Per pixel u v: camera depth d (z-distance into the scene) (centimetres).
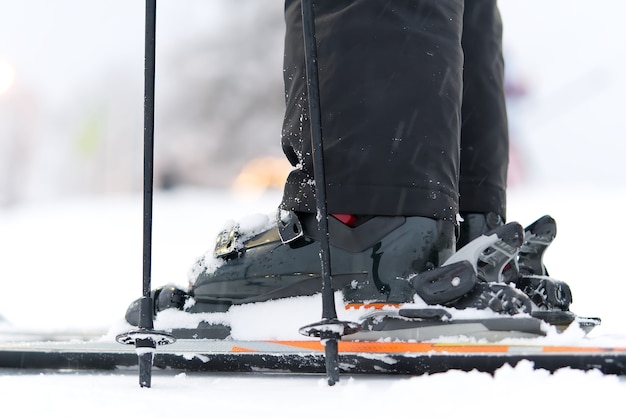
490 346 260
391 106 290
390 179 289
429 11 299
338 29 296
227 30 1680
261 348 284
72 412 201
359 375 276
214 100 1658
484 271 292
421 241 290
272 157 1652
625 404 196
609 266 767
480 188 372
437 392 214
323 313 248
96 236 1122
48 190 1892
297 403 211
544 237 353
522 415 188
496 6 390
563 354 248
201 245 1020
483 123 376
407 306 276
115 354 296
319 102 264
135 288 771
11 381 263
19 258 975
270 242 304
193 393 232
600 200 1259
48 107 1966
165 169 1672
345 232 292
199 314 309
